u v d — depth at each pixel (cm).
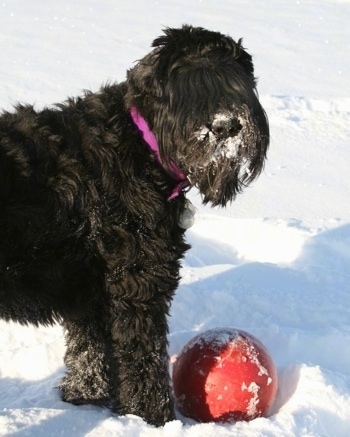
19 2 886
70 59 653
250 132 272
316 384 302
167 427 281
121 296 282
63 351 321
